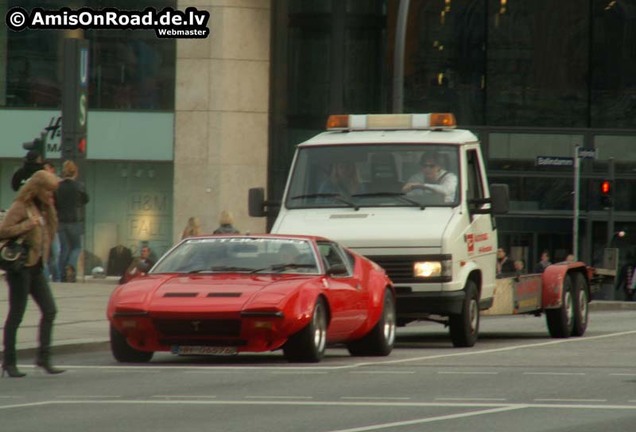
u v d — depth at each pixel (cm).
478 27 9706
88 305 5372
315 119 9338
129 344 3631
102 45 8931
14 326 3288
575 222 8531
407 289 4219
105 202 8962
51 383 3125
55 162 8844
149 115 8975
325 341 3669
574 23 9775
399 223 4256
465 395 2833
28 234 3272
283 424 2373
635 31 9794
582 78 9794
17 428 2339
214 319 3491
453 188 4347
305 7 9344
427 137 4431
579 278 5009
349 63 9369
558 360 3753
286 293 3531
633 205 9831
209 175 8994
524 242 9838
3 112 8856
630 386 3009
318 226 4272
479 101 9725
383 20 9456
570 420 2420
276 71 9319
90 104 8931
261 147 9169
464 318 4309
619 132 9788
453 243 4228
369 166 4391
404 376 3247
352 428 2314
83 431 2298
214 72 8994
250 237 3875
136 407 2633
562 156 9781
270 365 3566
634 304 8069
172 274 3753
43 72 8856
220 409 2595
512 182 9788
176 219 8981
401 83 6462
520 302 4703
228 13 9025
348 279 3834
